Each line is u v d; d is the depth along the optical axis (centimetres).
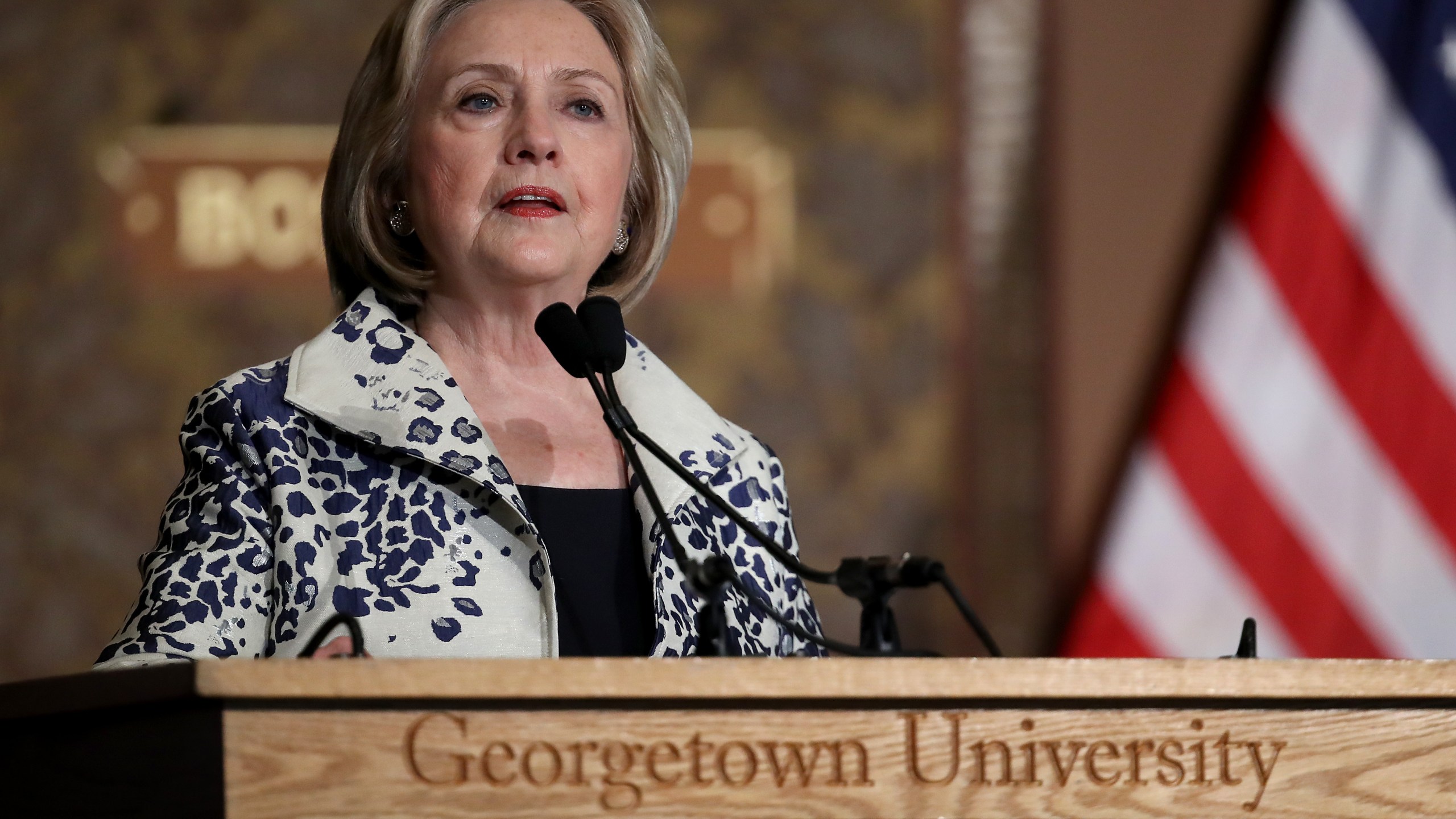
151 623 575
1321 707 450
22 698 439
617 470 687
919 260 1731
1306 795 445
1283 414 1441
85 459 1667
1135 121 1730
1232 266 1466
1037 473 1702
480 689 398
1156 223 1720
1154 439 1452
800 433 1706
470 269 684
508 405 694
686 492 684
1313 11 1492
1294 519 1420
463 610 608
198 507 615
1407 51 1476
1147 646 1420
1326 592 1406
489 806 403
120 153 1691
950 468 1706
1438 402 1417
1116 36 1741
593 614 643
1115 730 436
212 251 1692
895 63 1750
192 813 398
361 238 710
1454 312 1433
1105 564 1437
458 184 679
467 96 690
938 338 1723
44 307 1677
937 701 427
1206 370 1452
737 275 1717
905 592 1675
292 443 631
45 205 1688
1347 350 1441
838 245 1728
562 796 407
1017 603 1683
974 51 1748
